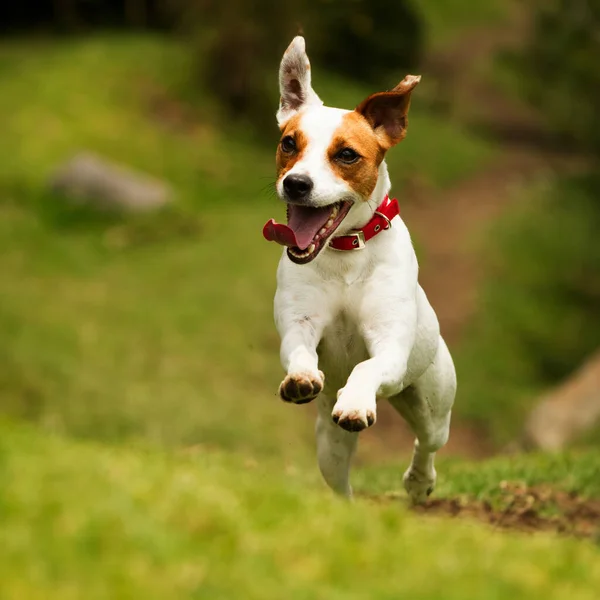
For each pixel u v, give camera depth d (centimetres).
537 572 425
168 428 1434
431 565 412
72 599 348
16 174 2336
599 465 812
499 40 4200
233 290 1919
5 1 3422
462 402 1733
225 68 2933
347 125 562
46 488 411
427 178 2845
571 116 2656
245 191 2541
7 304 1745
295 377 518
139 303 1836
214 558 386
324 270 567
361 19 3381
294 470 784
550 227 2595
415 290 582
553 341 2062
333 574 393
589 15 2578
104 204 2242
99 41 3186
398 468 973
